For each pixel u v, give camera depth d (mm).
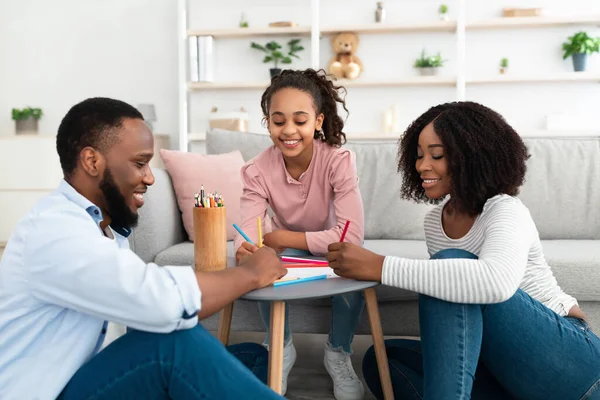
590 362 1015
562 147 2119
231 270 944
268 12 4141
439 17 4035
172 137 4137
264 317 1580
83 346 833
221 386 778
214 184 2037
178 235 2033
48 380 804
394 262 1021
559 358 1011
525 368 1023
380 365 1243
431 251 1253
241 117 3918
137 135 885
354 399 1473
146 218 1773
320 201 1483
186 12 4176
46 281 781
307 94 1342
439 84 4004
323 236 1386
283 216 1538
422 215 2090
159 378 791
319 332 1684
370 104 4125
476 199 1116
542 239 2051
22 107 4211
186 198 2016
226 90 4164
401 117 4102
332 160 1441
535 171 2076
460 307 975
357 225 1397
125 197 898
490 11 4023
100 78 4141
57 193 881
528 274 1119
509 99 4031
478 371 1184
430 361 989
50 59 4164
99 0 4102
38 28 4156
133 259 797
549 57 3973
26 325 805
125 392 798
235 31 3932
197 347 792
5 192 3641
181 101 3941
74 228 798
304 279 1092
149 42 4094
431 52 4051
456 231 1194
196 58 3936
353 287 1022
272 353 1028
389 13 4082
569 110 3990
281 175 1497
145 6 4078
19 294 801
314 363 1785
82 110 870
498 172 1098
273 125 1355
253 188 1518
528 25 3902
